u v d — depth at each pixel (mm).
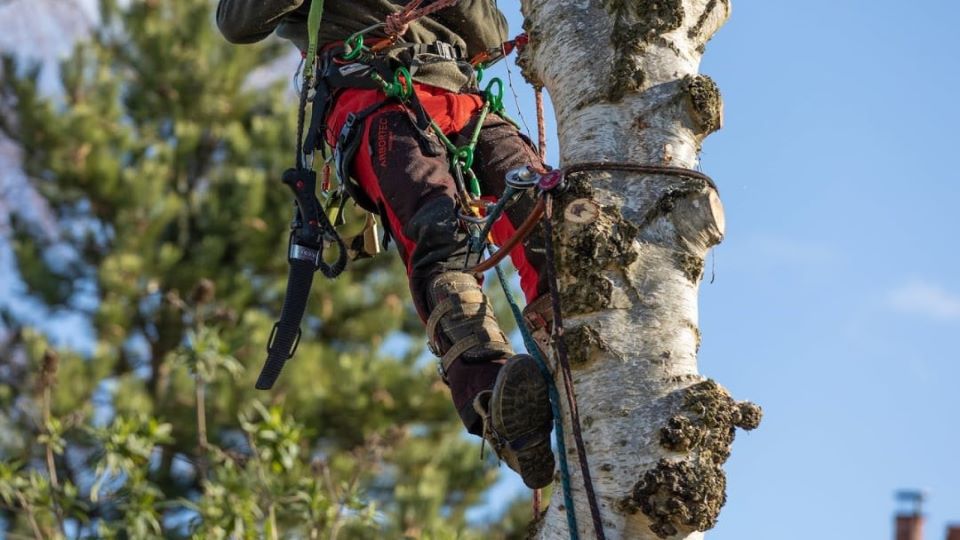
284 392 29391
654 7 6184
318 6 7641
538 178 6004
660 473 5539
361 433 30375
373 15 7691
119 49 33312
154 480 29266
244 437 29828
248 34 8016
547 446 6137
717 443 5637
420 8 7820
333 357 30547
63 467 28594
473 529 32219
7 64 31094
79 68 32031
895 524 8523
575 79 6191
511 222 7246
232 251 32062
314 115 7637
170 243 31688
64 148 30750
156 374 31391
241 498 15906
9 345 31203
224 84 33031
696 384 5719
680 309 5844
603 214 5891
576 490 5715
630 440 5621
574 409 5625
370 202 7547
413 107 7320
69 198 31125
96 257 31750
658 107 6078
